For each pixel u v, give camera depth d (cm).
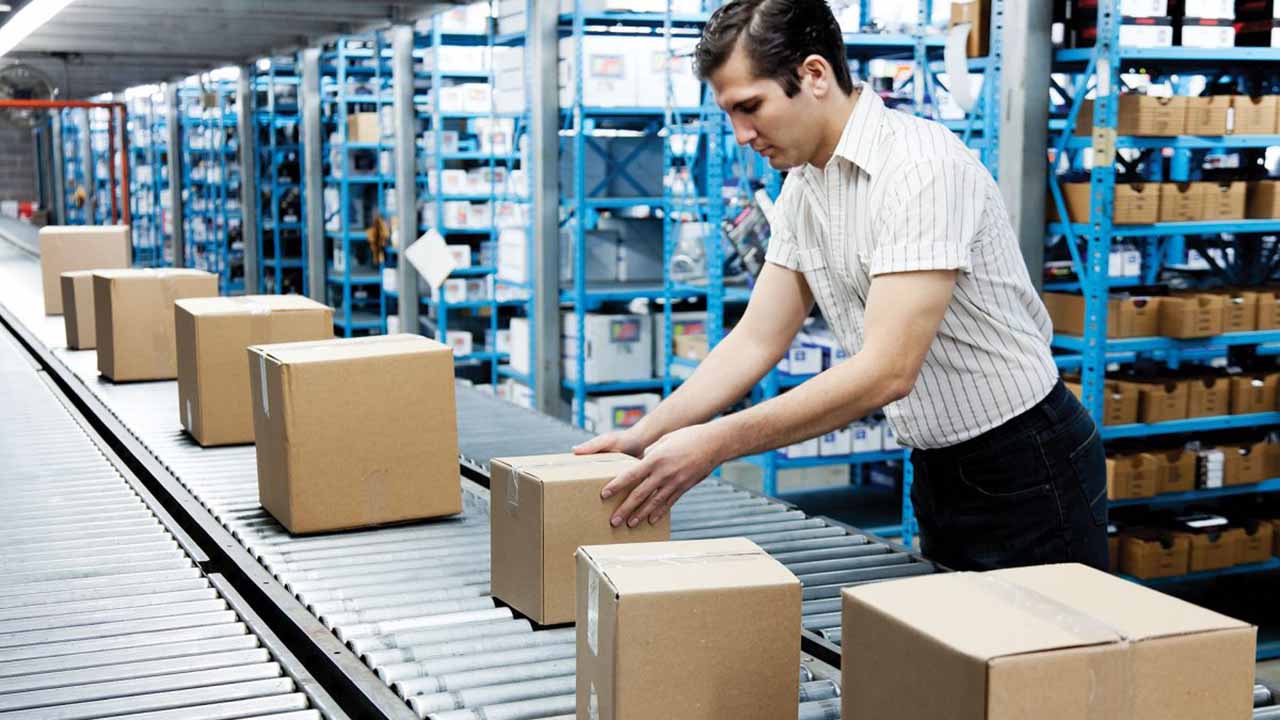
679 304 670
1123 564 457
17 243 948
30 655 161
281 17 734
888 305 160
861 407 160
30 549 213
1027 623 97
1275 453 464
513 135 701
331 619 171
